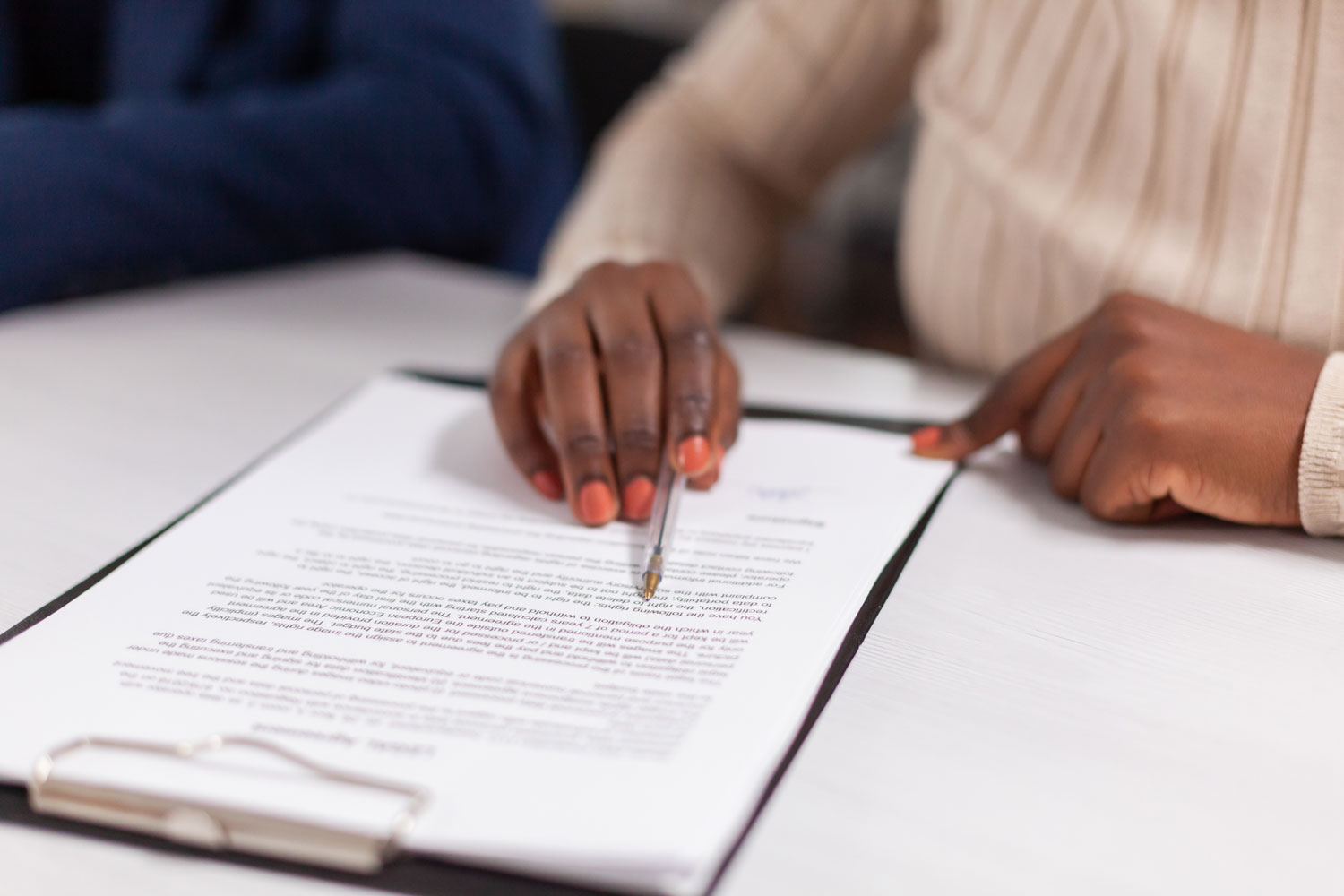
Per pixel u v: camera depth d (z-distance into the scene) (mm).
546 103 1157
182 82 1126
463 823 280
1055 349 524
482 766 303
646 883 269
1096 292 610
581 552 444
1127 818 303
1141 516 473
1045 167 633
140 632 373
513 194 1147
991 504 503
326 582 414
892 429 584
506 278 1194
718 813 285
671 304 542
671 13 2348
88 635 369
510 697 338
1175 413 454
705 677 350
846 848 291
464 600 401
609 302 542
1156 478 452
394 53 1061
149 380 654
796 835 294
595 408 491
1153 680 368
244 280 875
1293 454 442
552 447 519
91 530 464
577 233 810
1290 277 535
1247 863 288
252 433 581
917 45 829
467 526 466
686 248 795
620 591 410
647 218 801
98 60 1233
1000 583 432
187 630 375
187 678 345
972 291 698
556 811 285
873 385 680
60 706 329
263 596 401
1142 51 560
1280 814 306
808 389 673
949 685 363
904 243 795
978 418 538
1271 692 362
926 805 307
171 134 854
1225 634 396
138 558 426
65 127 816
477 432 571
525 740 315
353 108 972
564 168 1254
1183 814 305
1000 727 342
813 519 474
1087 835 297
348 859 275
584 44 1291
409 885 273
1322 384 448
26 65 1234
